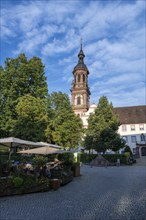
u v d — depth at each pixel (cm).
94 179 1756
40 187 1178
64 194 1121
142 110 6006
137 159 4566
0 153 2703
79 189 1279
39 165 1452
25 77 3072
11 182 1074
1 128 2838
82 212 784
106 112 3978
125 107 6272
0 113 2944
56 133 3045
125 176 1964
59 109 3572
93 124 3997
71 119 3416
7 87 3012
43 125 2714
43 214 756
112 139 3766
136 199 1002
